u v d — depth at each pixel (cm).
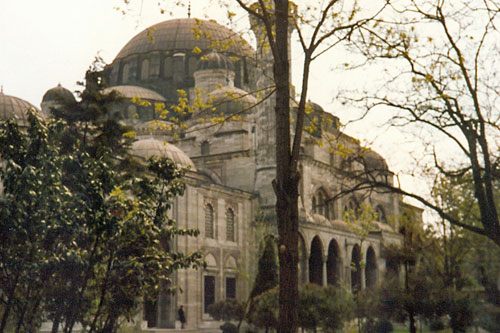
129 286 2195
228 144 7062
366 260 7881
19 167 1925
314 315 3412
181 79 8706
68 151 2989
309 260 6912
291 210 1603
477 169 2353
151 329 4875
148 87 8756
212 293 5666
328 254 7206
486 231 2312
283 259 1586
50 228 1953
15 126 2042
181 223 5312
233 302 5122
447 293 3306
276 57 1669
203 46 8956
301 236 6378
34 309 2056
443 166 2831
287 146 1634
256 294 4297
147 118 7956
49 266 1917
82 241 2144
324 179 7144
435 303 3275
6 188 1930
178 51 8962
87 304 2230
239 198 6131
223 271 5788
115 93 3450
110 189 2136
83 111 3266
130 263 2089
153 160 2458
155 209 2397
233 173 6806
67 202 2028
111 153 3288
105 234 2062
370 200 8181
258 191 6275
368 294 3588
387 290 3500
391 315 3462
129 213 2122
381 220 8525
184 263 2325
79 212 2031
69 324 2192
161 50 8988
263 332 3950
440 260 4006
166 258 2259
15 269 1944
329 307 3466
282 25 1705
